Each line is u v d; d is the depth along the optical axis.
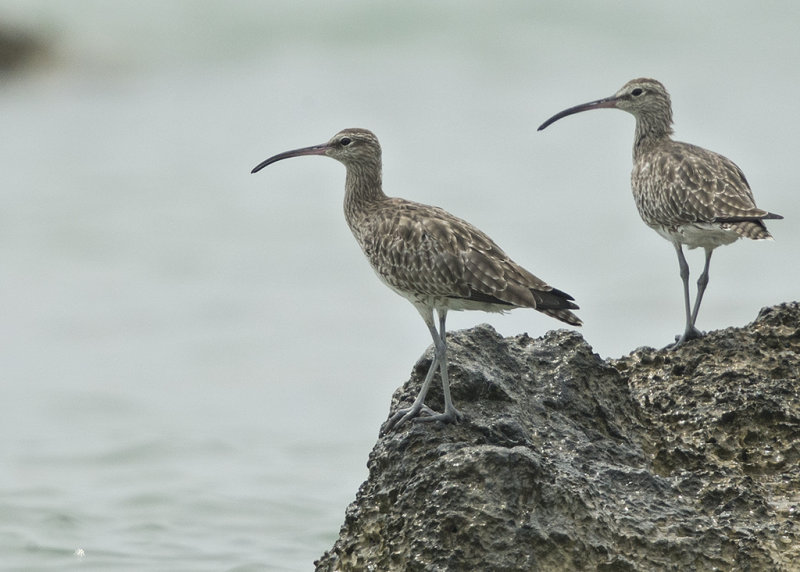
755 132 32.62
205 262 25.88
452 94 37.25
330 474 15.86
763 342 11.52
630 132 33.78
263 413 18.34
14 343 21.64
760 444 10.22
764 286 22.84
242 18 42.25
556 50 40.94
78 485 15.31
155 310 23.14
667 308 21.88
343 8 42.28
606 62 39.69
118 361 20.67
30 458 16.34
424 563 8.45
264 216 28.72
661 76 38.38
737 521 9.05
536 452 9.20
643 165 14.33
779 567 8.71
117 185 30.58
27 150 33.72
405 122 34.88
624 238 26.00
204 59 41.53
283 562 12.70
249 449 16.80
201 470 15.96
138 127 35.84
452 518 8.48
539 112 35.62
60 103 39.16
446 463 8.75
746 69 38.62
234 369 20.41
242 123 35.56
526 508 8.56
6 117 37.75
